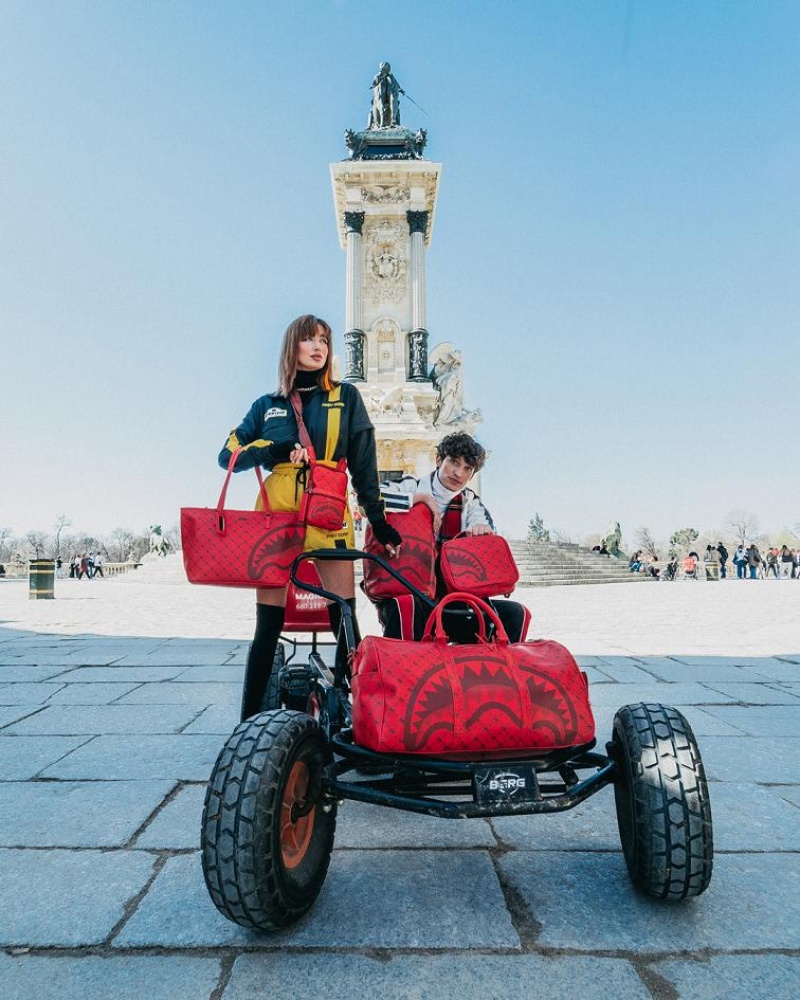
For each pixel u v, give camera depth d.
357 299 34.75
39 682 5.82
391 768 2.99
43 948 1.94
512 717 2.07
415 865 2.47
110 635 9.15
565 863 2.49
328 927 2.04
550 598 18.17
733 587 23.78
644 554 54.59
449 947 1.93
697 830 2.03
